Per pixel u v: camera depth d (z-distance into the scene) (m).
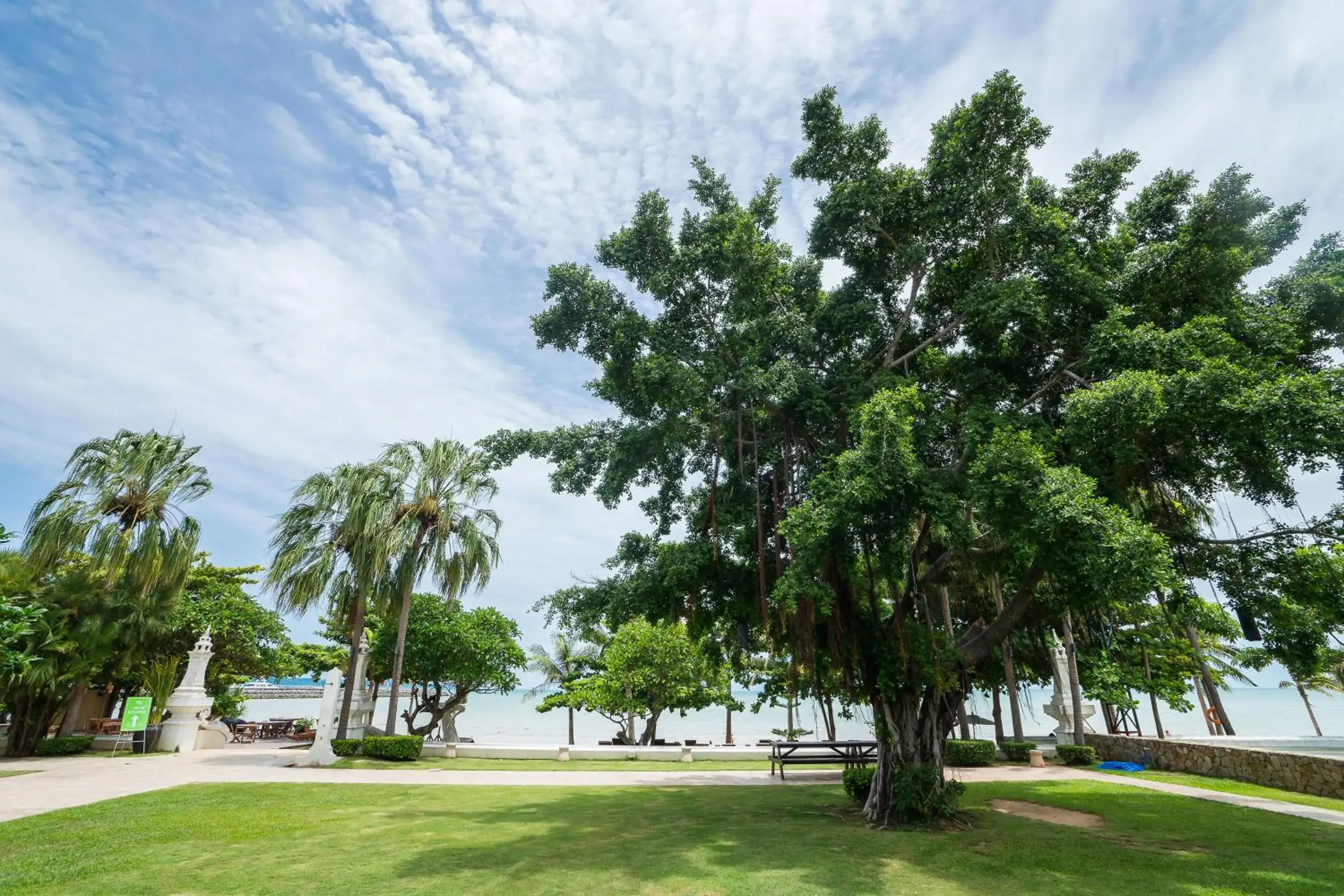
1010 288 10.80
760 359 13.18
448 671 26.58
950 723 11.79
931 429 11.83
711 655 15.68
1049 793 13.94
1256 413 7.86
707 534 13.17
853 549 10.96
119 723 27.16
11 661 8.13
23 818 10.54
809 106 12.59
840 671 11.84
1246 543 10.69
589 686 31.62
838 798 13.77
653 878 7.54
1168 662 27.22
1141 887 7.14
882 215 12.77
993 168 11.44
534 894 6.91
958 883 7.36
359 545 22.41
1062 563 8.84
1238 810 11.61
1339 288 10.05
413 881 7.34
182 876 7.41
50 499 21.92
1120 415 8.73
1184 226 11.34
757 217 13.14
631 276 13.19
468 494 24.08
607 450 12.69
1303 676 13.46
